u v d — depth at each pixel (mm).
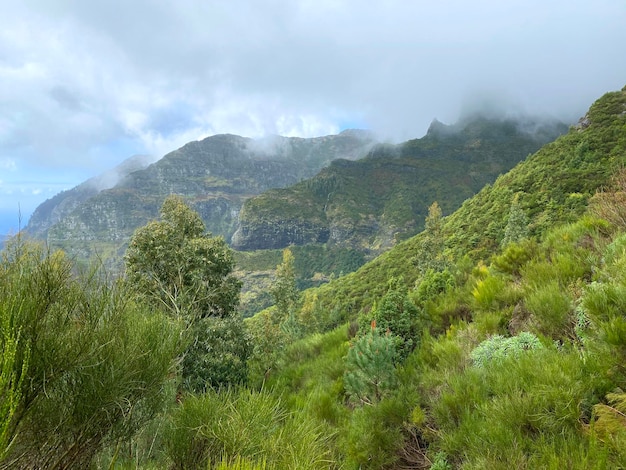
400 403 3932
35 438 1806
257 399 3182
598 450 2107
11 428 1623
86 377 1942
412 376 4590
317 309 33625
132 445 2682
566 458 2131
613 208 5824
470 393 3340
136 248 12109
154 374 2359
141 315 2717
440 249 31578
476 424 2859
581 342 3416
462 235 50688
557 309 3943
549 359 2990
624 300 2852
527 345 3730
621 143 47844
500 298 5285
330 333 10453
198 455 2781
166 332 2746
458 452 2939
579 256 5207
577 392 2551
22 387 1607
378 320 6047
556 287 4348
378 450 3539
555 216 35156
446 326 5875
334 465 3098
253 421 2852
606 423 2270
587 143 50688
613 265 3725
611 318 2789
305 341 11125
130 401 2225
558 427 2480
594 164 46406
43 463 1877
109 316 2146
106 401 1959
